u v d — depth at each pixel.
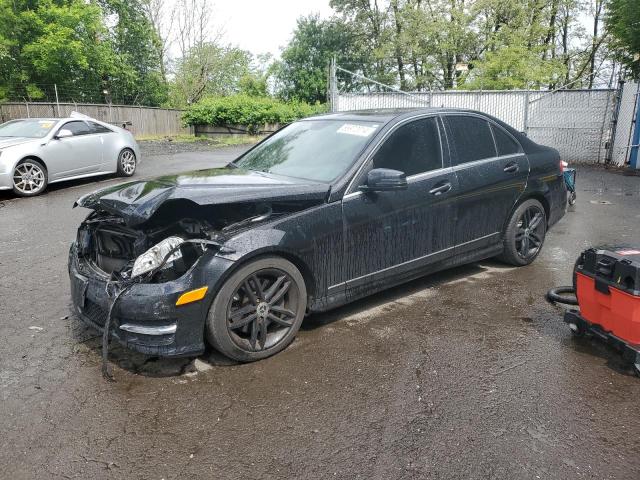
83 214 8.36
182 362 3.59
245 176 4.04
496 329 4.09
